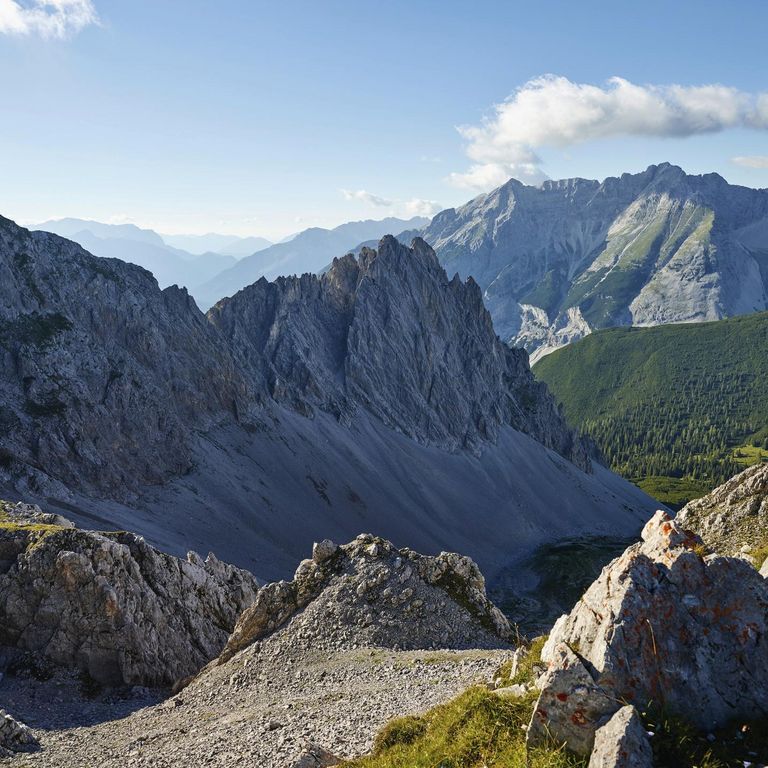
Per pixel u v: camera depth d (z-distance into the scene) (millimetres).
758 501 55688
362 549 59125
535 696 18516
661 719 15289
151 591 65875
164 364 183375
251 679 48188
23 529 67312
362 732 27359
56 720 52656
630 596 17281
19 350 146125
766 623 16688
